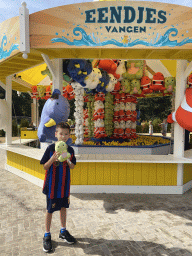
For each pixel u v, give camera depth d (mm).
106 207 4223
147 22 3881
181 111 4715
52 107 4234
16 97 34094
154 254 2742
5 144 7629
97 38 3910
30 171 6059
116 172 5023
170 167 5035
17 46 4047
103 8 3859
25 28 3879
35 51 4293
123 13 3867
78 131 7098
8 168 7273
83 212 3994
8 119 7238
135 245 2941
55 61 4766
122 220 3678
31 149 6457
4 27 4508
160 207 4227
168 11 3879
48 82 10445
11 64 5480
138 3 3842
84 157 5039
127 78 7637
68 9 3861
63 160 2668
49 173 2822
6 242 3018
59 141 2695
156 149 7371
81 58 4801
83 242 3018
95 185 5012
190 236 3176
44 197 4844
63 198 2908
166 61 7070
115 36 3912
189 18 3900
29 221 3670
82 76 5098
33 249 2855
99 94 8664
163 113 31125
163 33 3912
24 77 8977
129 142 8391
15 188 5465
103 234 3227
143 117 32312
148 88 7586
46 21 3895
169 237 3143
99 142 8141
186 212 4004
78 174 5020
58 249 2859
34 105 12367
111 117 9188
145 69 7797
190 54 4656
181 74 4820
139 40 3914
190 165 5516
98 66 6941
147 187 5008
